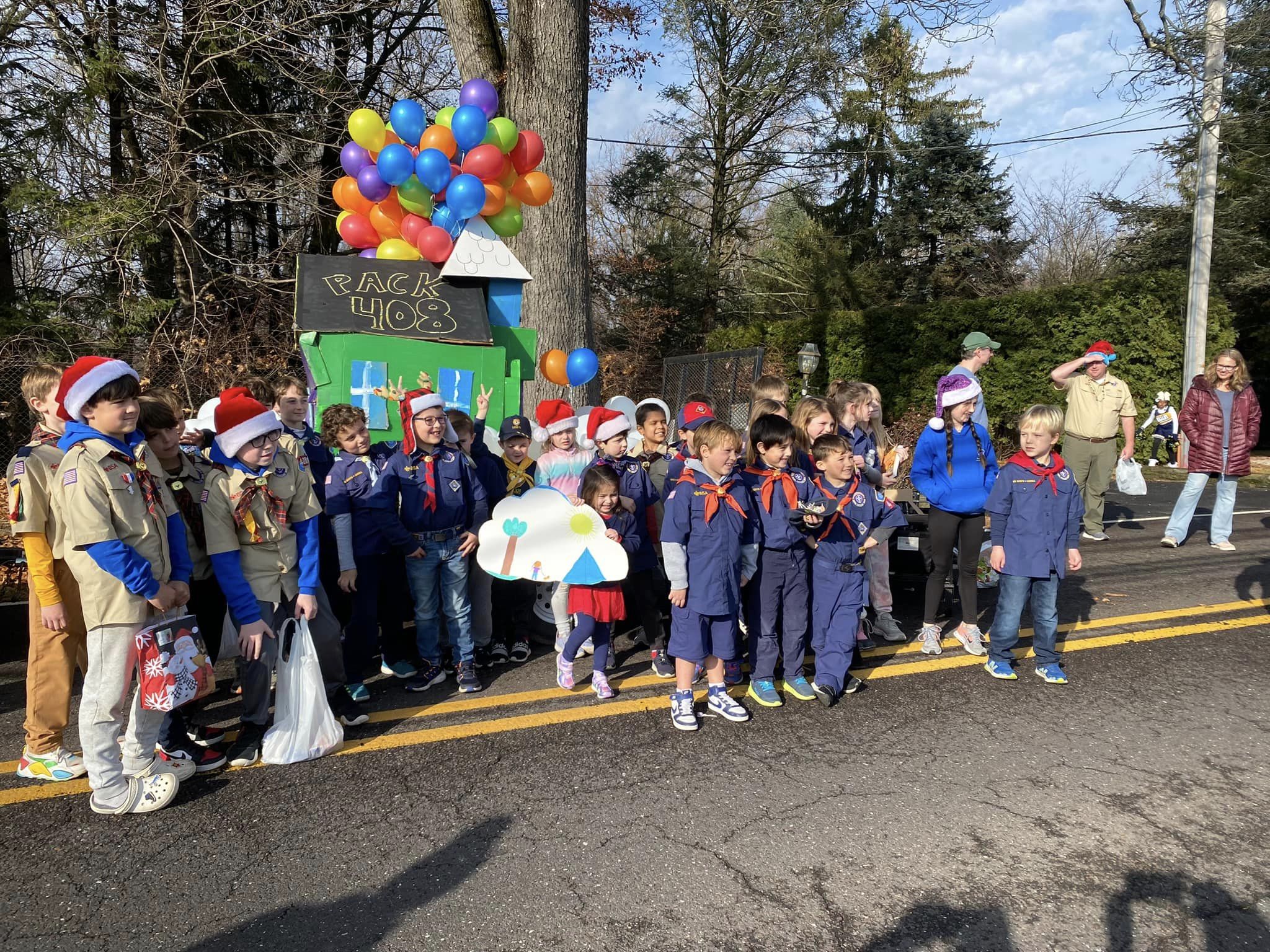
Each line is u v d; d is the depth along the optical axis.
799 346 20.59
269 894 2.73
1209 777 3.50
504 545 4.50
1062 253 31.89
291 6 12.66
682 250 25.84
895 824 3.14
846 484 4.42
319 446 4.91
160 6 12.26
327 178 14.65
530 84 8.38
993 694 4.45
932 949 2.46
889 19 25.69
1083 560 7.73
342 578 4.30
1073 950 2.46
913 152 26.64
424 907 2.66
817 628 4.47
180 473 3.77
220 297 13.32
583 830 3.11
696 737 3.96
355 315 5.86
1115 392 8.39
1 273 11.90
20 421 9.66
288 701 3.72
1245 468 7.97
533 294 8.48
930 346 17.94
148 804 3.26
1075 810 3.24
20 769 3.55
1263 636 5.39
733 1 18.70
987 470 4.98
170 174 12.08
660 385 25.55
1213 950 2.46
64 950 2.46
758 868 2.86
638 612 5.10
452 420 4.98
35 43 11.82
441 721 4.17
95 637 3.14
